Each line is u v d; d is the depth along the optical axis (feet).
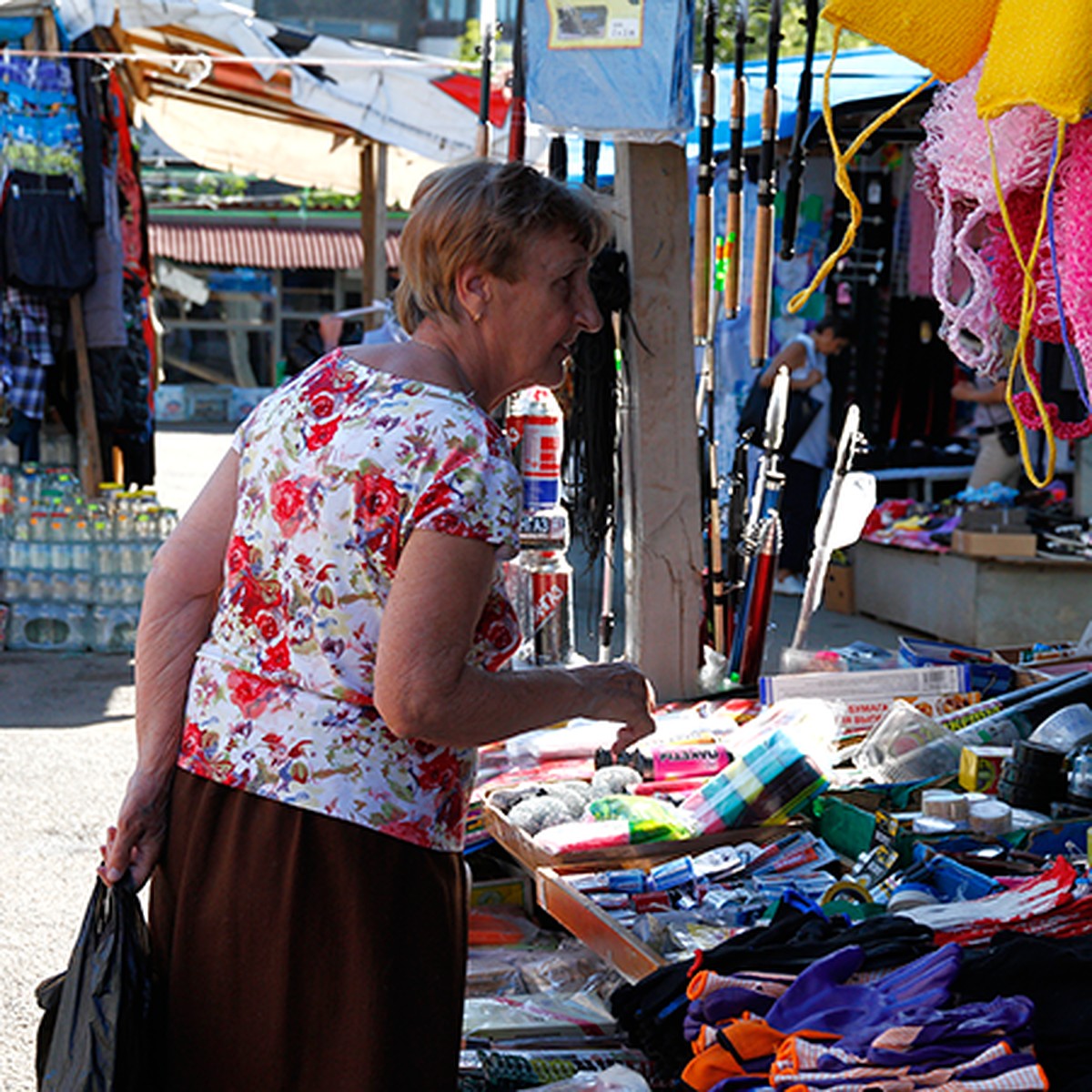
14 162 21.95
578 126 11.24
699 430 13.07
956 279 9.08
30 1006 10.94
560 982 8.87
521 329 5.54
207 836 5.52
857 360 25.08
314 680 5.36
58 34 22.35
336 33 84.99
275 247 77.30
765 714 10.55
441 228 5.41
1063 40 6.01
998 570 22.82
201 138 33.09
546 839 8.95
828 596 27.37
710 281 11.65
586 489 11.85
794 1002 5.94
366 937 5.30
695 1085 5.79
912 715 10.46
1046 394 9.48
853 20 6.66
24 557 23.99
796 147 11.33
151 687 5.90
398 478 5.16
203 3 24.59
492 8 12.69
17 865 13.96
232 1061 5.52
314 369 5.62
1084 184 6.51
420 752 5.44
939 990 5.85
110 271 23.32
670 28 11.02
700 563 12.48
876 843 9.01
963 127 6.93
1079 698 11.06
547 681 5.65
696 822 9.29
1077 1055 5.67
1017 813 9.42
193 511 5.97
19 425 23.80
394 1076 5.36
